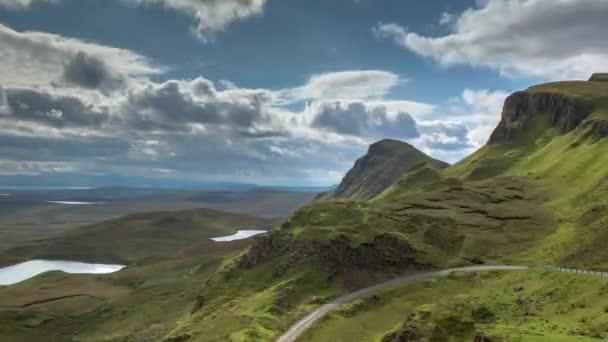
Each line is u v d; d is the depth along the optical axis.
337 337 127.31
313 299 158.12
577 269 135.38
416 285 163.62
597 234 154.88
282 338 127.81
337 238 190.88
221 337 134.75
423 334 99.25
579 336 80.69
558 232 190.88
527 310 112.44
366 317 142.38
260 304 157.88
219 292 194.62
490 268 169.75
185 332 155.00
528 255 176.62
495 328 88.50
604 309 97.00
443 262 185.25
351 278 174.38
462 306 107.75
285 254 196.50
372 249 188.12
